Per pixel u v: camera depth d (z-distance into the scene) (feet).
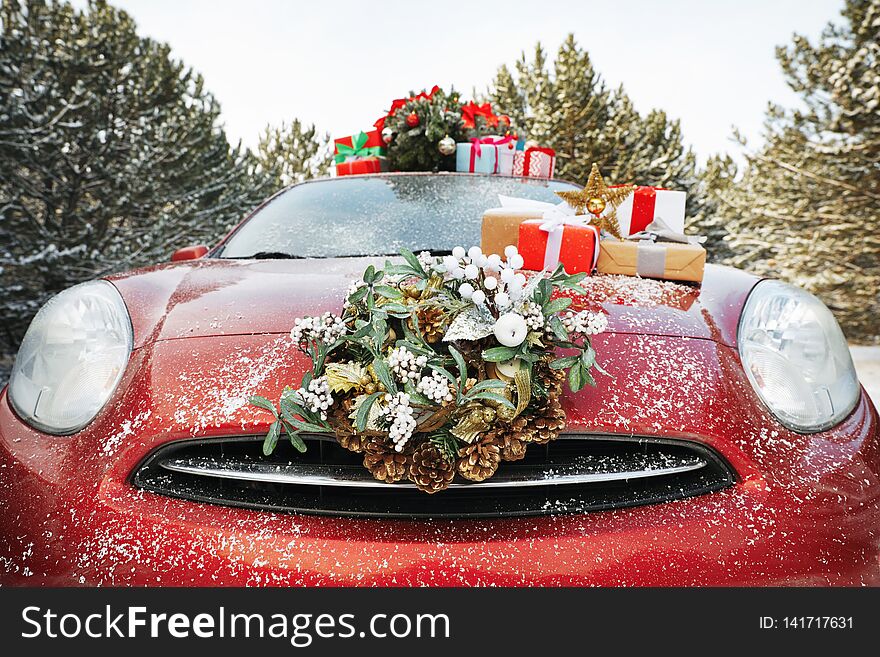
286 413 3.28
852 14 40.88
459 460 3.31
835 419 3.87
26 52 28.58
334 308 4.17
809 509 3.42
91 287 4.63
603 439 3.54
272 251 6.35
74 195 30.32
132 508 3.39
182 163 40.57
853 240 41.24
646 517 3.37
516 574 3.14
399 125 10.82
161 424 3.50
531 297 3.52
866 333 42.55
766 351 4.10
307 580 3.15
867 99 38.40
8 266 25.43
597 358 3.79
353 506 3.42
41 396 3.95
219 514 3.38
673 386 3.68
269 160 73.92
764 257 51.90
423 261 3.74
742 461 3.51
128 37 40.47
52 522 3.41
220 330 4.04
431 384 3.21
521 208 5.43
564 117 57.67
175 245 34.58
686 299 4.58
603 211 5.71
